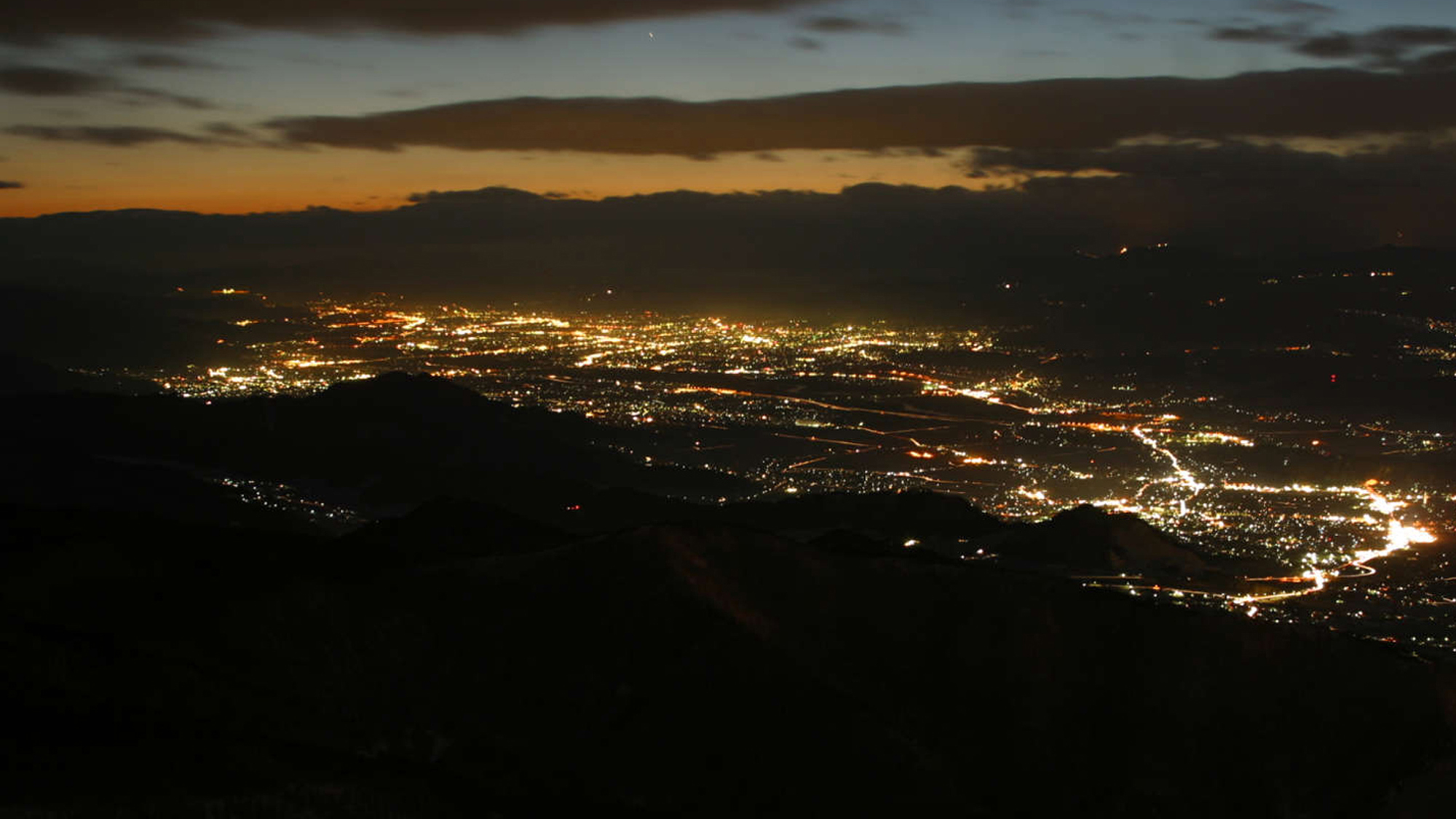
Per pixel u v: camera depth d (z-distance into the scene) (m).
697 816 26.31
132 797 19.88
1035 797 28.83
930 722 30.19
